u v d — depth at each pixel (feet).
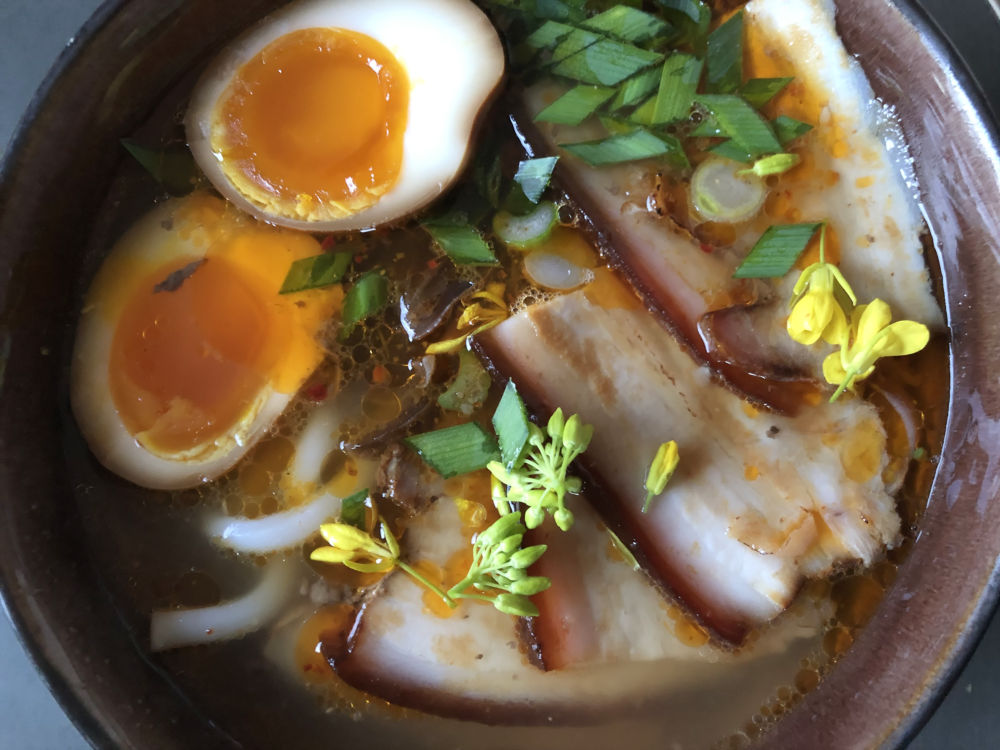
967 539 0.46
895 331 0.46
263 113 0.52
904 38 0.48
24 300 0.47
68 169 0.48
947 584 0.46
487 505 0.50
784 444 0.50
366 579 0.50
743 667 0.50
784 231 0.50
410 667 0.49
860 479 0.49
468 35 0.51
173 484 0.50
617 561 0.50
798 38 0.51
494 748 0.49
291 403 0.51
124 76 0.49
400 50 0.51
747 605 0.49
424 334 0.51
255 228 0.52
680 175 0.53
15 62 0.59
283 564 0.51
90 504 0.50
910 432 0.50
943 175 0.49
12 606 0.43
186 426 0.51
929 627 0.46
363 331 0.52
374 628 0.49
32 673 0.54
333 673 0.50
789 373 0.50
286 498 0.51
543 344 0.50
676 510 0.50
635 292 0.51
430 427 0.51
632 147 0.52
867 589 0.50
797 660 0.50
